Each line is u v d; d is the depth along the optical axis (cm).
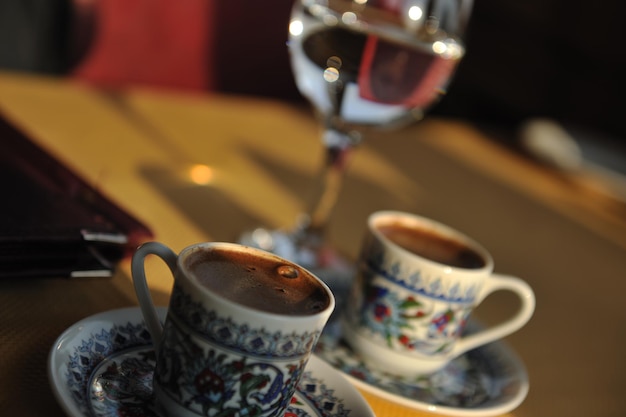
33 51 89
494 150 89
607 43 146
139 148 64
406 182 75
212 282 37
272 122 79
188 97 78
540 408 47
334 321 51
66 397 35
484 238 68
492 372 49
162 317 41
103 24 91
